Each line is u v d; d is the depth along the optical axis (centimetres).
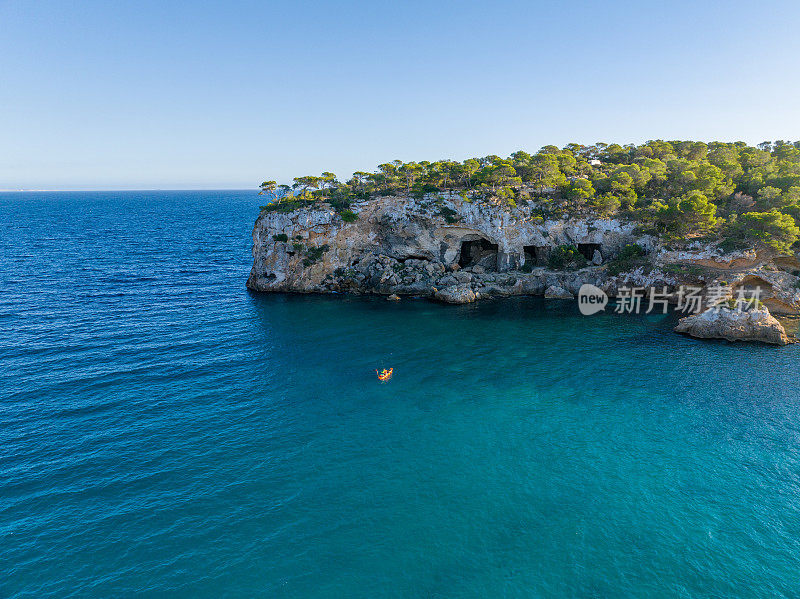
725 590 2205
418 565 2344
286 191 9712
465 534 2550
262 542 2483
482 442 3478
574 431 3631
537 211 8325
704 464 3194
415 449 3381
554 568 2328
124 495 2822
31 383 4300
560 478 3050
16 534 2486
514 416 3872
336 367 4897
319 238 8412
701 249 6700
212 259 11650
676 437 3534
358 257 8650
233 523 2617
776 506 2777
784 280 6181
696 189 8050
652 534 2558
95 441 3394
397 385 4469
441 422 3772
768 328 5384
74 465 3100
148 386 4338
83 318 6375
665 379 4550
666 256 7025
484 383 4519
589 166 10875
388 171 10156
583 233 8006
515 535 2547
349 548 2448
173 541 2478
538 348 5484
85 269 9800
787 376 4544
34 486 2872
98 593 2161
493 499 2842
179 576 2264
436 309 7306
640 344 5559
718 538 2528
